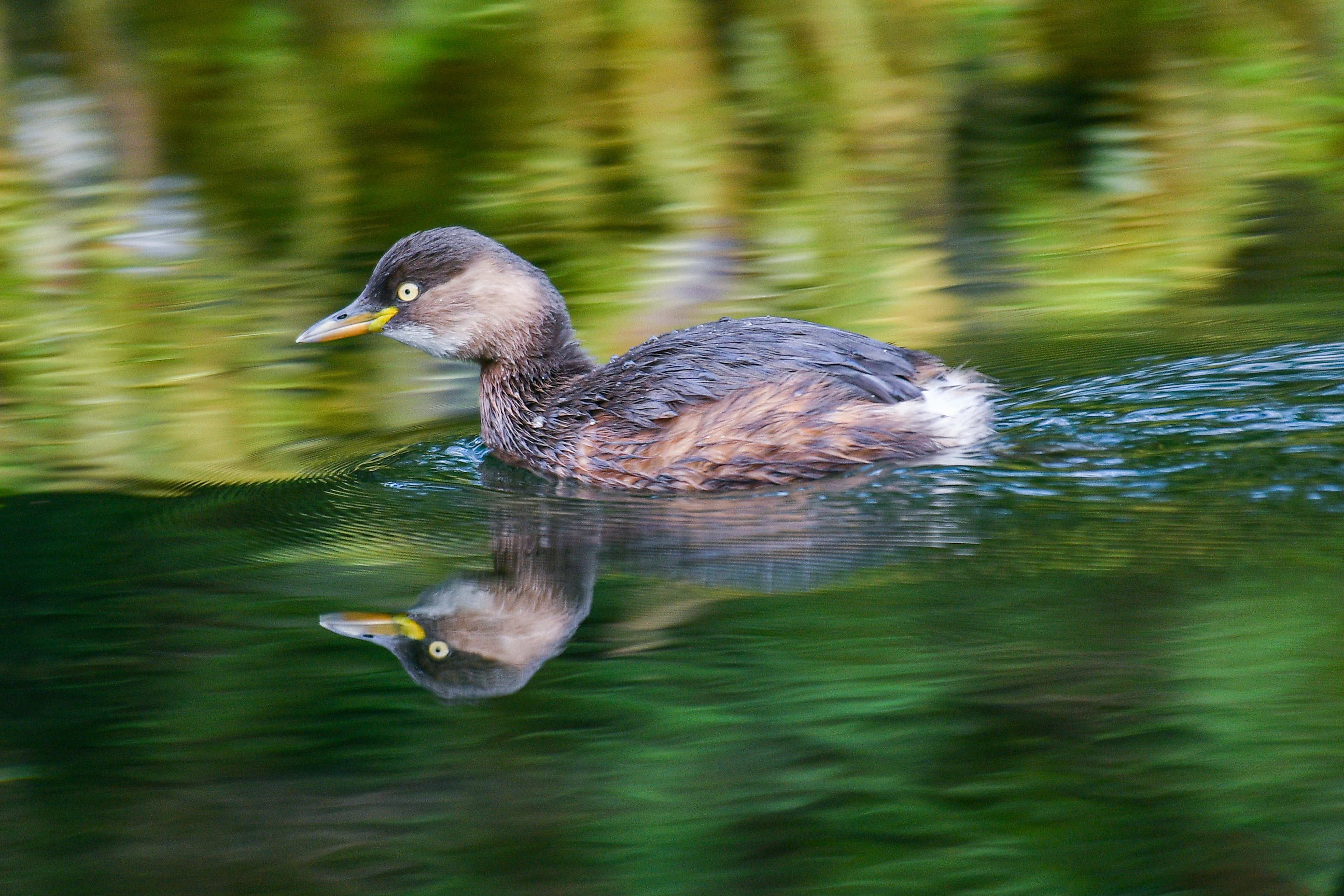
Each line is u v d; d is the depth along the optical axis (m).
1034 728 7.14
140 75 21.92
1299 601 8.24
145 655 8.35
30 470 12.30
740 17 22.22
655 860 6.25
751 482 10.73
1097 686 7.48
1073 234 18.19
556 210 19.23
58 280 17.53
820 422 10.64
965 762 6.90
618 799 6.73
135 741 7.37
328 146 20.75
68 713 7.66
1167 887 5.98
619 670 7.96
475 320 11.91
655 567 9.46
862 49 21.86
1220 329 14.27
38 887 6.22
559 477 11.46
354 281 17.31
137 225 18.94
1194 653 7.73
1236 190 18.98
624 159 20.38
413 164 20.33
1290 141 20.08
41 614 8.98
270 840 6.49
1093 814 6.48
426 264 12.04
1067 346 14.12
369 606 9.03
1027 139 20.53
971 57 21.95
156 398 14.20
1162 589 8.52
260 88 21.73
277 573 9.63
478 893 6.07
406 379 14.61
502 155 20.45
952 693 7.50
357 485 11.49
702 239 18.50
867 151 20.39
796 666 7.89
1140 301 15.84
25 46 22.59
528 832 6.49
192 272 17.75
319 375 14.75
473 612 8.84
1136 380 12.48
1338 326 14.05
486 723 7.46
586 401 11.40
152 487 11.77
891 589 8.81
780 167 20.11
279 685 7.94
